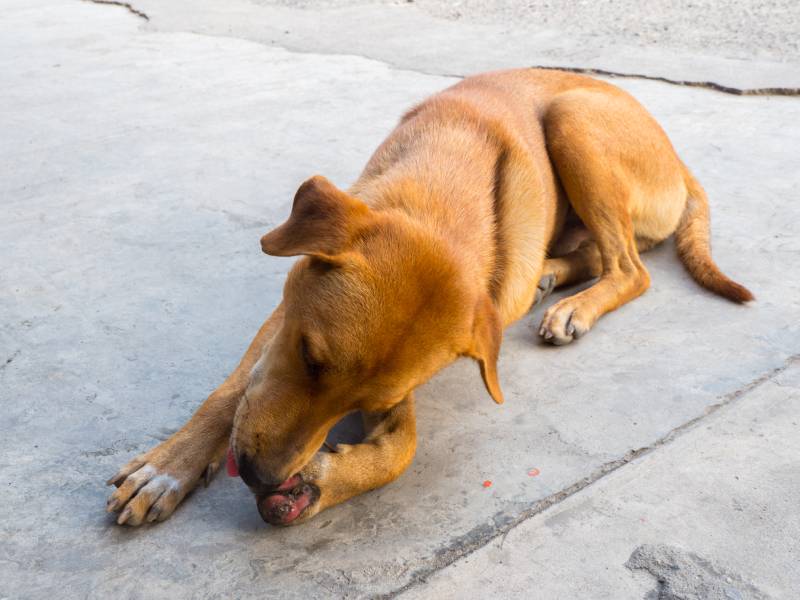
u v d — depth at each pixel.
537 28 2.77
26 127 1.95
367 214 0.98
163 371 1.18
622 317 1.30
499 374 1.20
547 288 1.33
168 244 1.44
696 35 2.57
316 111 2.02
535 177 1.22
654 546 0.97
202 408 1.05
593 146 1.32
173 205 1.55
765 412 1.12
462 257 1.03
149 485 1.00
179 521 0.99
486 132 1.21
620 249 1.32
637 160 1.37
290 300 0.99
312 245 0.95
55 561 0.95
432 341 0.96
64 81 2.33
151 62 2.51
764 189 1.58
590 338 1.26
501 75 1.41
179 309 1.29
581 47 2.50
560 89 1.40
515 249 1.15
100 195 1.59
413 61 2.43
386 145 1.20
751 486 1.03
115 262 1.40
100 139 1.87
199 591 0.93
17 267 1.38
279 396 0.96
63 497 1.01
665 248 1.48
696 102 2.04
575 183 1.32
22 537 0.97
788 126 1.87
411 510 1.01
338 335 0.94
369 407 0.97
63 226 1.49
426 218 1.06
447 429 1.11
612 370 1.19
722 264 1.39
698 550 0.96
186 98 2.15
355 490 1.01
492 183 1.15
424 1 3.25
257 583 0.93
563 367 1.20
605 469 1.05
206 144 1.83
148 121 1.98
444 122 1.21
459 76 2.27
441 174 1.12
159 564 0.95
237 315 1.28
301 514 0.98
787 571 0.94
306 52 2.58
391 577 0.94
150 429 1.09
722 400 1.14
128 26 3.01
